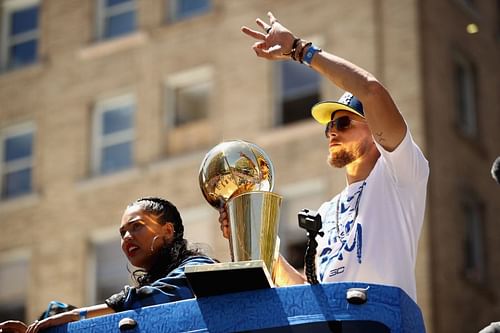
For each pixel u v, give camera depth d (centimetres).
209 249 624
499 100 2630
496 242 2525
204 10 2778
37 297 2836
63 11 2973
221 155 606
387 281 582
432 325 2362
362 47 2531
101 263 2784
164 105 2775
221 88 2702
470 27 2450
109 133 2841
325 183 2486
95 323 546
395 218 589
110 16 2917
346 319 517
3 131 2980
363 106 586
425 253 2397
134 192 2756
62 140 2895
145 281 611
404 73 2495
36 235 2870
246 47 2689
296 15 2620
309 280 527
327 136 629
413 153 584
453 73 2570
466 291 2436
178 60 2780
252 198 588
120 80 2847
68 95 2914
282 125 2600
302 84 2600
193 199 2655
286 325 520
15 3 3041
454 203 2472
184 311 532
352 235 594
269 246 584
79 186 2836
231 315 527
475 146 2558
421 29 2509
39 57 2977
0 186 2942
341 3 2569
